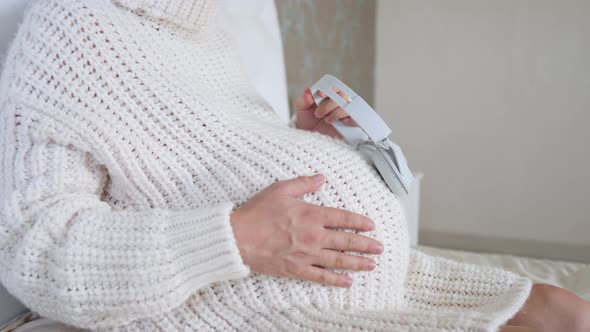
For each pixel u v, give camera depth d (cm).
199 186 79
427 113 228
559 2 204
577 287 122
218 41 97
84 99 74
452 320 67
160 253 67
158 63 81
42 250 69
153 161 77
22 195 70
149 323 75
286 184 74
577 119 210
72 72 74
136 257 67
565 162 215
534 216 224
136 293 67
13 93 73
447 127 226
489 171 225
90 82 75
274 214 71
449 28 218
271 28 170
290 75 276
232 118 83
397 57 227
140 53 80
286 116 166
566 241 221
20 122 73
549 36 207
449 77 222
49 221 69
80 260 68
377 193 81
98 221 71
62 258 67
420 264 90
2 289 88
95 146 74
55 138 73
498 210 228
